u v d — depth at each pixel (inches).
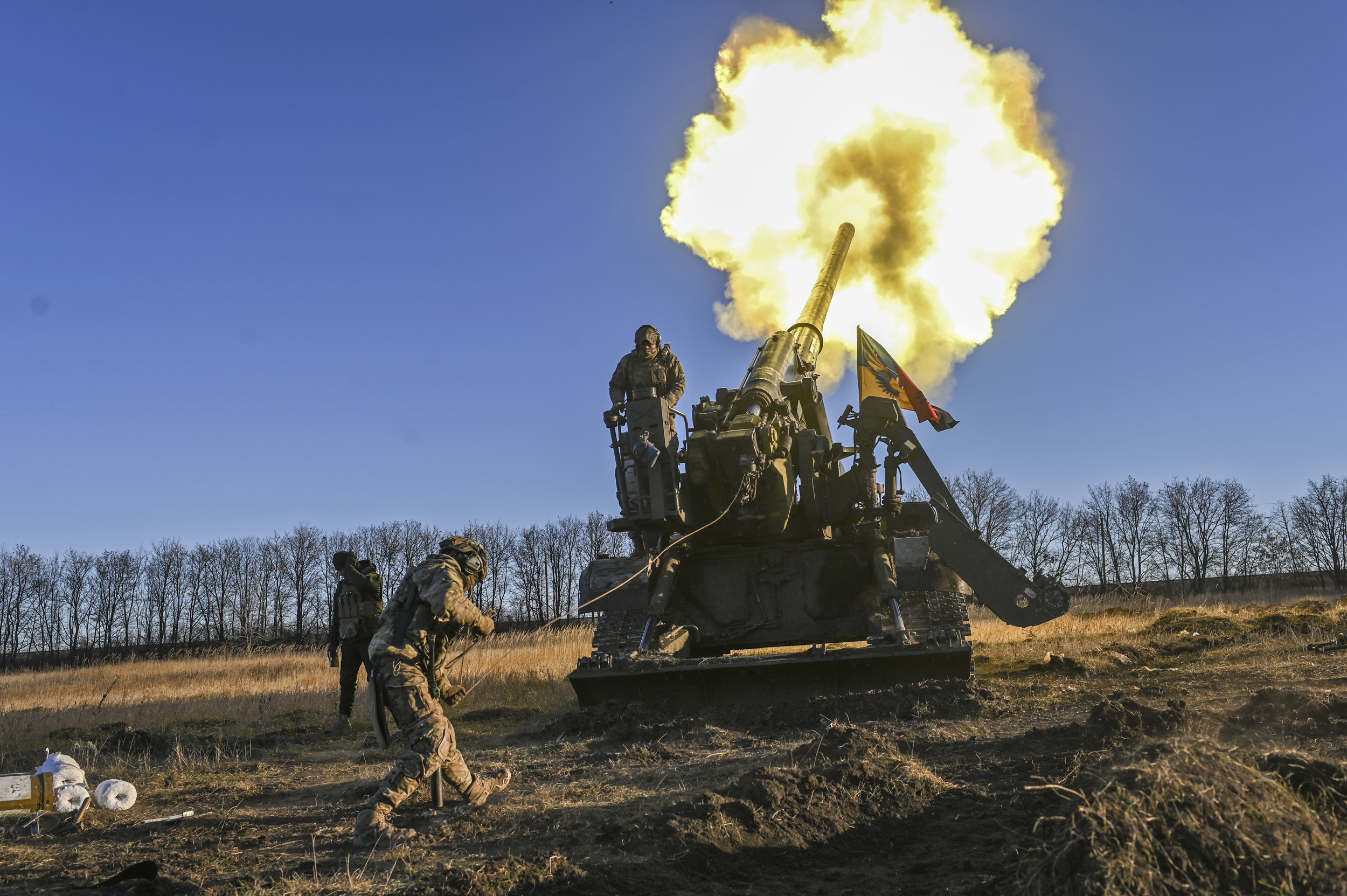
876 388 548.7
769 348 597.9
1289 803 164.2
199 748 417.7
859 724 367.6
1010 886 158.7
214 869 213.3
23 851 244.5
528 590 2603.3
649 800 248.8
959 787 242.7
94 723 528.7
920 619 485.7
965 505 2495.1
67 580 2568.9
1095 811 154.6
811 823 212.4
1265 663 468.1
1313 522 2519.7
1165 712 293.9
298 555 2513.5
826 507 540.4
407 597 247.9
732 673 440.5
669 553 538.0
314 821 261.0
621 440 497.0
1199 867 146.8
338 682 744.3
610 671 438.3
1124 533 2596.0
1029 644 693.3
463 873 179.5
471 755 364.8
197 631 2546.8
